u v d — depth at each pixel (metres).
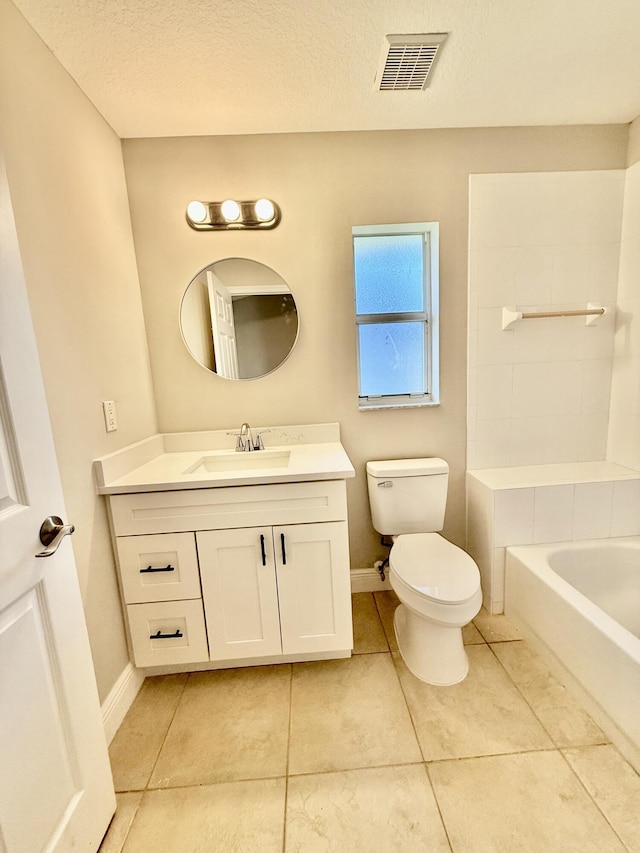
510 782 1.06
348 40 1.19
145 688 1.46
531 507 1.71
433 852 0.92
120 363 1.51
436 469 1.76
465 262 1.80
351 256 1.77
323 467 1.43
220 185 1.69
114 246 1.51
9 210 0.78
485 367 1.88
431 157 1.72
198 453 1.79
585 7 1.13
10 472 0.75
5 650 0.71
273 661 1.53
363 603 1.91
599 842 0.92
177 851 0.95
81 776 0.88
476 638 1.62
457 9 1.11
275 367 1.83
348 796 1.05
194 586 1.41
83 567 1.21
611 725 1.17
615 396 1.91
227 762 1.16
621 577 1.73
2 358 0.74
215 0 1.04
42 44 1.11
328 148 1.69
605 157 1.76
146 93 1.37
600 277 1.84
